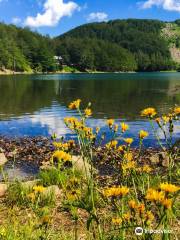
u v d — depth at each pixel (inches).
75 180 199.6
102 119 1238.3
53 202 338.3
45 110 1530.5
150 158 618.2
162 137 891.4
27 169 655.1
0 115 1381.6
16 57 6742.1
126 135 932.6
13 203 358.3
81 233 271.0
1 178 581.9
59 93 2397.9
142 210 128.6
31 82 3796.8
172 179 299.1
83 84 3469.5
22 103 1813.5
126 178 233.0
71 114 1386.6
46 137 953.5
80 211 323.9
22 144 874.8
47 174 440.5
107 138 887.7
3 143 887.7
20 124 1169.4
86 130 228.8
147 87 2994.6
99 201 253.3
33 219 254.8
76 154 707.4
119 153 244.5
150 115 218.8
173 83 3663.9
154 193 115.6
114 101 1865.2
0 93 2390.5
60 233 266.7
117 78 5027.1
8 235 222.4
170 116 229.5
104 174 540.1
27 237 217.5
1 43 6550.2
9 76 5526.6
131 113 1386.6
